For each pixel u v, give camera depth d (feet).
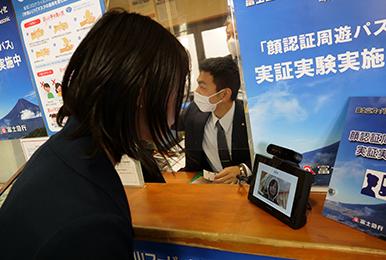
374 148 2.22
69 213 1.54
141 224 2.95
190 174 4.17
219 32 3.57
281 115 2.95
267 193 2.75
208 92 3.79
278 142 3.04
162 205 3.28
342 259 2.13
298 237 2.31
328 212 2.49
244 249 2.48
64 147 1.85
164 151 2.00
